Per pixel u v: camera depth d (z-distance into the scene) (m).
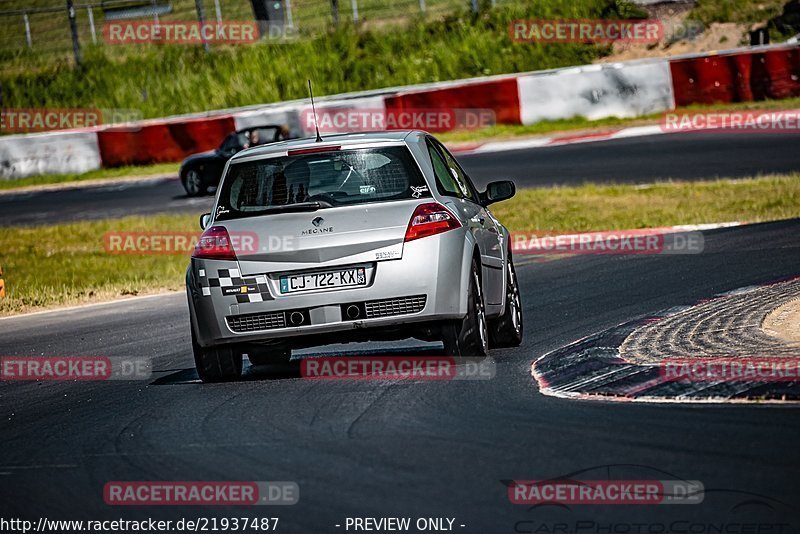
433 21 137.12
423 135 27.22
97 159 107.25
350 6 149.25
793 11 118.38
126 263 64.25
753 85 97.88
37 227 80.88
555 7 129.88
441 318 24.05
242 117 103.56
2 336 41.34
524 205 67.56
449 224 24.44
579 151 87.81
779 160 75.31
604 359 23.61
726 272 39.28
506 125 101.00
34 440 21.28
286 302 23.98
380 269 23.83
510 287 29.64
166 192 92.81
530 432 17.88
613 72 99.94
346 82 129.25
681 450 16.06
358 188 24.83
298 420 20.33
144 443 19.78
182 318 41.75
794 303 28.67
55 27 155.75
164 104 130.25
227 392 24.39
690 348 23.83
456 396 21.39
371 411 20.55
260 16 140.38
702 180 71.00
